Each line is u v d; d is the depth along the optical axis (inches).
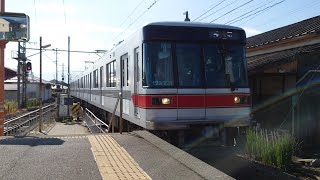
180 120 372.8
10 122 680.4
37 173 250.4
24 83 1649.9
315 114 529.7
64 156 301.7
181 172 250.2
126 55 477.7
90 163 277.3
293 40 584.7
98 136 409.1
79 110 1096.2
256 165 389.4
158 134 395.2
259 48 684.7
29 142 369.4
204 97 380.5
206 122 379.9
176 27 380.8
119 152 315.6
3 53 486.9
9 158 295.1
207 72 385.4
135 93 418.3
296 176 371.2
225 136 391.5
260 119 625.6
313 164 419.8
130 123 496.7
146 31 374.6
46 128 813.9
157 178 236.2
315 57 521.3
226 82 390.0
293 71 535.5
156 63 372.2
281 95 580.4
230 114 388.8
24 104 1631.4
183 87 375.9
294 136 486.0
